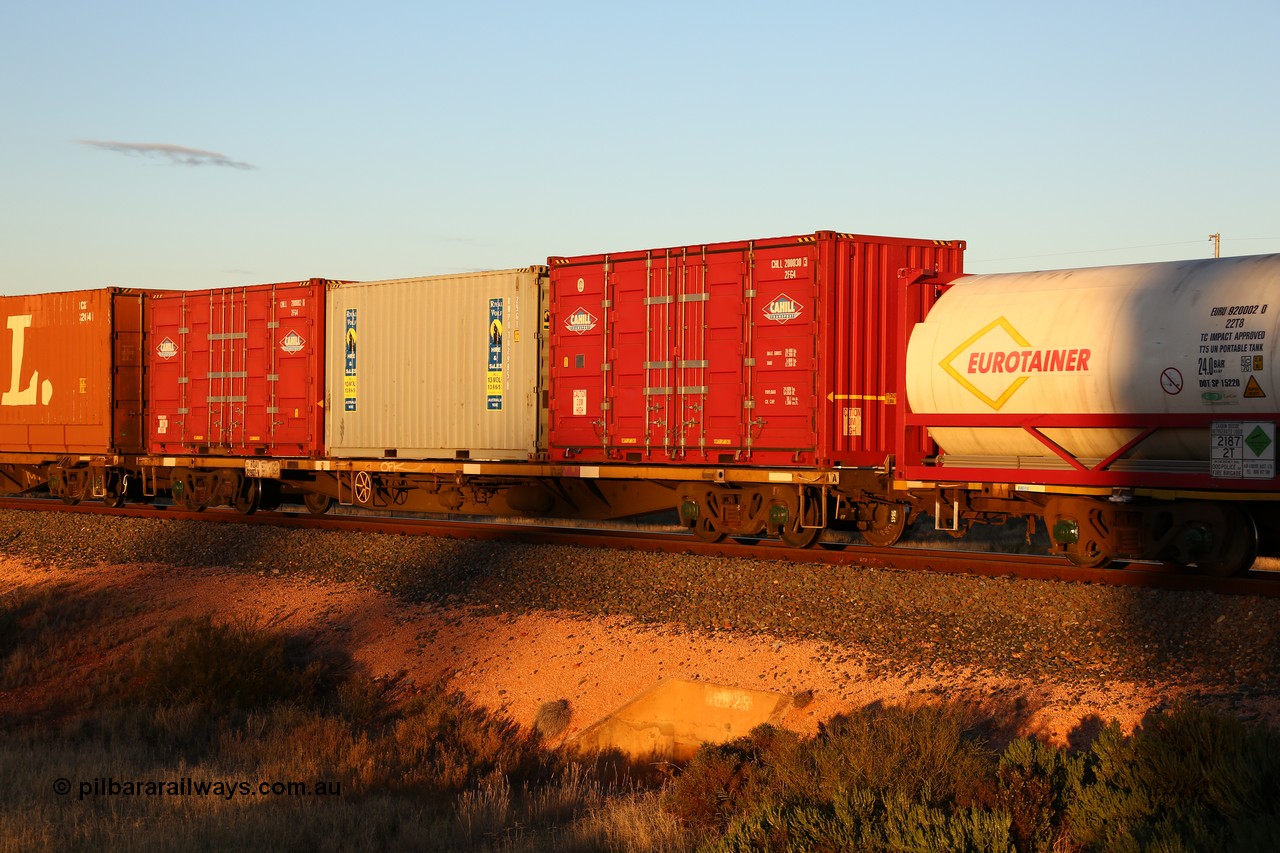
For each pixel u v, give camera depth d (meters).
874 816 7.99
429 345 21.05
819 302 16.27
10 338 27.97
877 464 16.55
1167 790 7.83
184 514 23.23
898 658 11.73
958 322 14.46
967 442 14.59
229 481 23.91
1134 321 12.95
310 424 22.64
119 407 25.72
